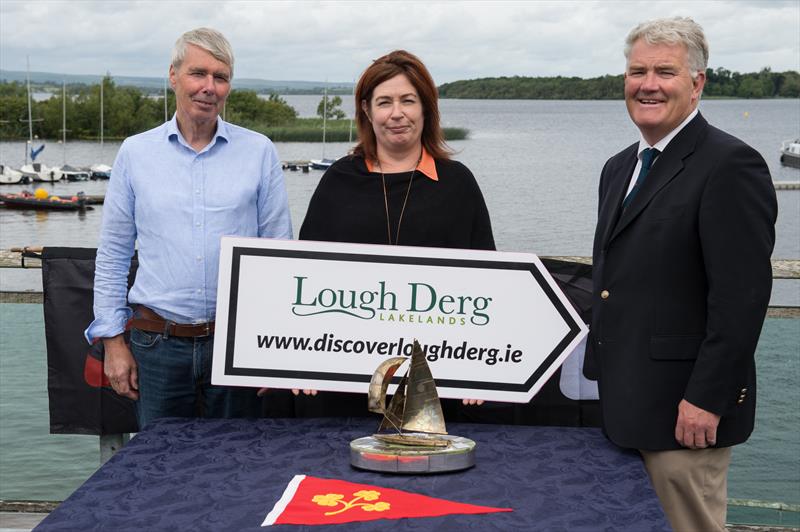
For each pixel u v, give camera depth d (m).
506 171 57.94
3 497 3.76
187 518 1.97
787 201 36.03
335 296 2.58
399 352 2.59
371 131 2.79
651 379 2.36
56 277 3.34
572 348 2.57
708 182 2.28
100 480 2.20
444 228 2.73
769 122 138.75
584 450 2.43
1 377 3.88
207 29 2.79
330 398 2.81
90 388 3.37
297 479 2.18
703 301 2.34
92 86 93.56
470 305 2.58
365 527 1.92
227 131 2.91
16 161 73.75
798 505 3.34
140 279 2.88
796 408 3.50
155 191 2.83
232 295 2.58
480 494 2.11
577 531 1.90
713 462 2.39
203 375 2.88
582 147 88.69
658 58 2.33
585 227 31.94
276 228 2.96
